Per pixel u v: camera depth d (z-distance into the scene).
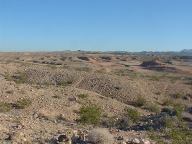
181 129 21.36
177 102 44.03
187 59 163.62
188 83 59.03
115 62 122.06
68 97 30.16
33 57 132.00
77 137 14.07
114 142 13.88
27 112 24.36
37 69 49.53
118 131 18.31
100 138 13.48
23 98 27.69
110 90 41.41
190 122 25.83
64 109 26.69
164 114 25.45
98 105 29.64
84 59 123.06
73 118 24.89
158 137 17.83
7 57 120.12
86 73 47.38
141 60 147.38
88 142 13.46
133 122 24.56
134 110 28.45
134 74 72.56
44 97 28.97
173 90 49.47
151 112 33.91
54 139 13.83
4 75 45.53
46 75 46.53
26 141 13.39
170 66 100.44
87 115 23.33
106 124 23.48
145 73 82.56
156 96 44.06
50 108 26.42
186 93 48.97
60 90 32.12
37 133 14.81
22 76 45.84
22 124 15.97
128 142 14.28
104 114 27.39
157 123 22.08
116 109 29.48
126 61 134.50
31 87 32.09
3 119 16.89
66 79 45.00
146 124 22.33
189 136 19.23
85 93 32.19
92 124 22.66
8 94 28.25
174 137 18.08
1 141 12.96
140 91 43.25
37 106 26.41
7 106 25.22
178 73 90.88
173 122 22.69
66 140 13.67
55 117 24.42
